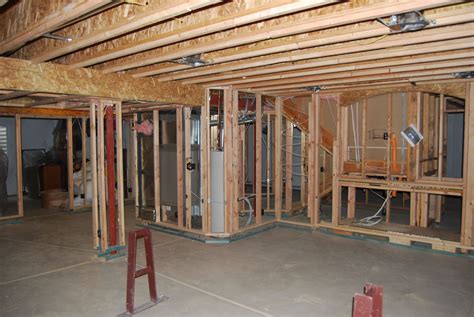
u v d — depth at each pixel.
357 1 2.38
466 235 4.70
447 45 3.07
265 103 6.93
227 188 5.45
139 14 2.43
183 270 4.27
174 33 2.76
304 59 3.57
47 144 10.27
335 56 3.59
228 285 3.84
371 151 7.05
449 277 4.04
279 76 4.37
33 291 3.71
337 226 5.75
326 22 2.48
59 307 3.36
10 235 5.91
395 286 3.80
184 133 5.73
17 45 2.99
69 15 2.30
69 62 3.76
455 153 9.64
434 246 4.94
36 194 9.30
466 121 4.68
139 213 6.52
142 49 3.06
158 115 6.08
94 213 4.69
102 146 4.57
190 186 5.67
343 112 5.94
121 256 4.77
